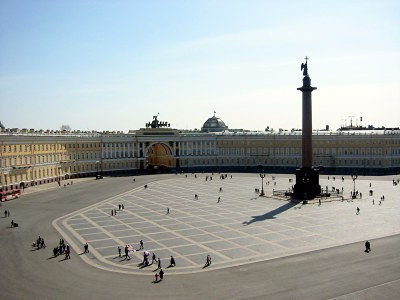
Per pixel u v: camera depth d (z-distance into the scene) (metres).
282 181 144.50
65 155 154.62
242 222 79.44
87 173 167.25
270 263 54.66
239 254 58.84
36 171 135.88
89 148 168.00
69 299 43.47
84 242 66.00
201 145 199.12
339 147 181.50
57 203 102.56
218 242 65.38
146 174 177.25
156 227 76.00
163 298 43.69
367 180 144.88
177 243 65.06
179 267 53.75
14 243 65.56
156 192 121.25
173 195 115.12
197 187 131.88
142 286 47.19
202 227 75.62
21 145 127.94
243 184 138.00
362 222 78.12
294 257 57.03
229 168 197.75
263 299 43.06
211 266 53.91
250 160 195.38
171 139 194.75
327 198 105.75
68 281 48.88
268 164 193.00
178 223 79.19
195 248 62.22
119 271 52.41
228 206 97.00
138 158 187.25
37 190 124.19
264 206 96.44
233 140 197.38
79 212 90.88
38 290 46.03
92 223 79.69
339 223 77.50
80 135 166.38
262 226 75.81
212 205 98.50
